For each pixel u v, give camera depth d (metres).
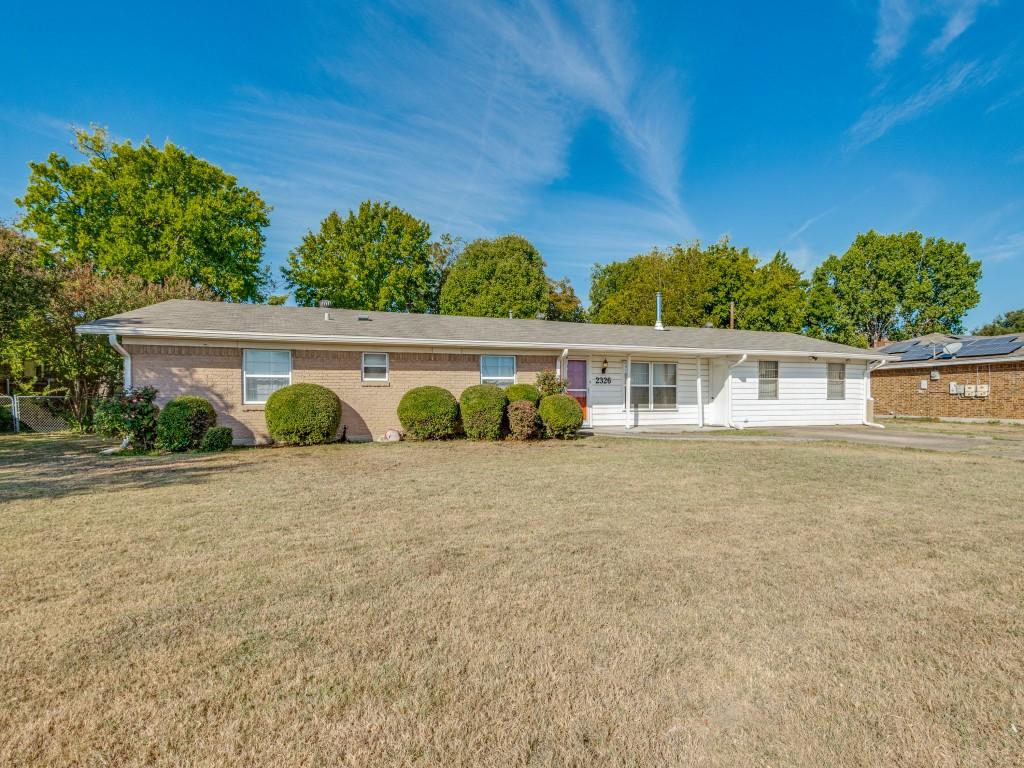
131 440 10.09
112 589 3.18
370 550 3.94
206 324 11.52
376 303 31.28
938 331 38.25
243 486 6.48
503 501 5.63
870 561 3.71
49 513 5.05
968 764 1.73
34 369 18.06
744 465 8.13
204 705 2.03
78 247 22.41
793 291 31.84
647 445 10.98
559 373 14.08
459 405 12.49
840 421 16.52
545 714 1.99
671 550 3.95
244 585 3.25
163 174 23.11
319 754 1.77
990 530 4.51
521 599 3.04
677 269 31.70
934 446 10.73
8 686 2.15
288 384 11.93
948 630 2.69
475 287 33.38
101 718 1.95
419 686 2.16
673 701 2.07
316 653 2.43
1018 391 17.31
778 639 2.58
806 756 1.77
